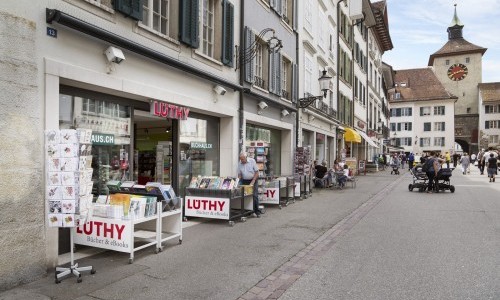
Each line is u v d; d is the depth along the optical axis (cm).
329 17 2244
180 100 882
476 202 1323
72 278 522
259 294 481
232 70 1140
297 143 1691
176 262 602
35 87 527
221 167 1148
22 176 504
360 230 859
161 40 822
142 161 956
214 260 616
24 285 496
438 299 461
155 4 835
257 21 1300
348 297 470
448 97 7488
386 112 5659
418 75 8075
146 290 485
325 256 650
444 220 973
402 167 4653
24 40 512
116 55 661
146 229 715
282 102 1530
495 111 7875
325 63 2158
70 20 568
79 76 607
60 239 625
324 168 1834
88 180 526
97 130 711
